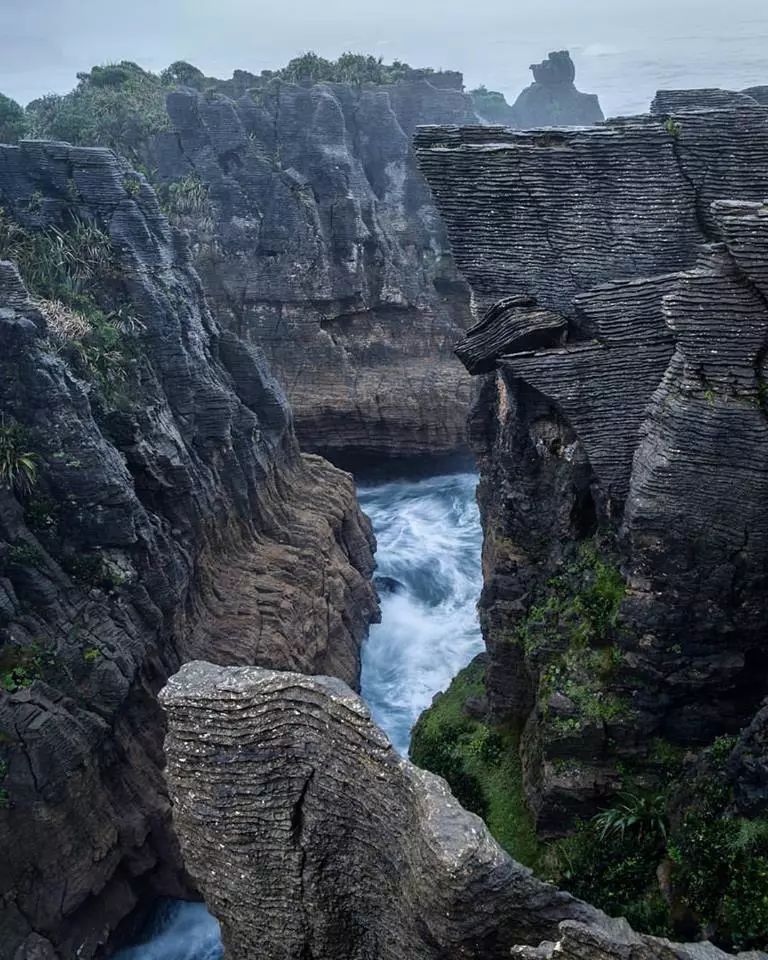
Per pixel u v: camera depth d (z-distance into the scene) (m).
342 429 65.00
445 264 72.50
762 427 20.39
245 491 40.84
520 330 25.95
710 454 20.89
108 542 30.55
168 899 30.58
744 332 20.36
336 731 12.82
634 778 22.95
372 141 74.75
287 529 43.00
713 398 20.75
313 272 66.00
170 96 66.50
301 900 13.69
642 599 22.41
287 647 36.72
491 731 29.17
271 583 38.81
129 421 33.47
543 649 25.27
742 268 19.83
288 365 66.19
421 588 49.66
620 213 25.39
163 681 32.47
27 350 28.92
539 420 26.81
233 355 44.62
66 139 66.06
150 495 34.69
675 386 21.70
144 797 29.33
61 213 38.75
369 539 50.69
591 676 23.61
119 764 29.33
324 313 67.06
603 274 25.97
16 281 30.00
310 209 66.31
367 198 70.69
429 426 63.97
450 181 26.59
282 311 66.38
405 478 66.44
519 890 11.75
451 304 72.94
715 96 30.55
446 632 45.44
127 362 35.84
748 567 21.42
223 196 66.62
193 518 36.09
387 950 13.41
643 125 24.70
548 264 26.47
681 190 24.70
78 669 28.36
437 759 29.44
